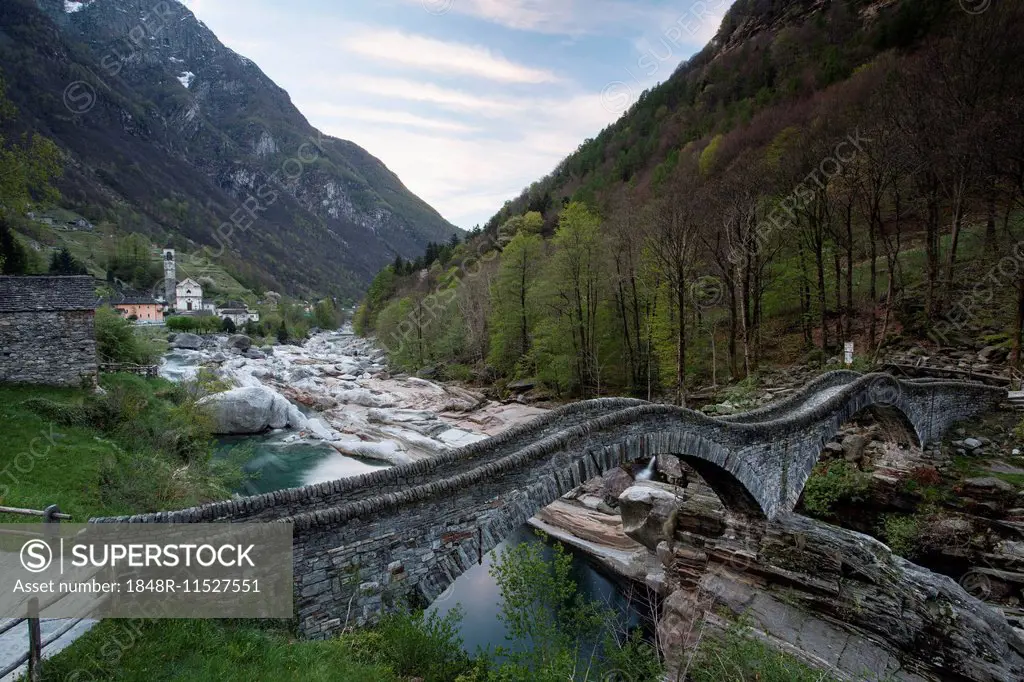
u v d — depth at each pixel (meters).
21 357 23.88
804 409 20.53
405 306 75.81
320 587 9.00
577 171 111.31
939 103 29.95
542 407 44.69
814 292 35.81
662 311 36.19
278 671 7.39
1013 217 31.56
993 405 23.34
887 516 19.56
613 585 21.75
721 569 18.86
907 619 15.03
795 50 80.38
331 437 42.00
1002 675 13.33
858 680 14.09
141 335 38.41
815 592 16.77
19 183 25.52
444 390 55.78
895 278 34.34
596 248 41.12
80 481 17.31
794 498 19.31
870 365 27.84
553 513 27.80
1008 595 16.03
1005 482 18.09
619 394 41.03
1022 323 24.94
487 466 11.27
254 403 41.41
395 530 9.84
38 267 75.62
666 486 24.66
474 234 124.44
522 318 51.09
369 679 7.82
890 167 29.27
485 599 20.16
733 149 58.25
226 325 92.94
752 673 12.24
